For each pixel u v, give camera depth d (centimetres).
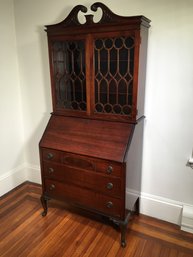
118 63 166
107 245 181
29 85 250
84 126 188
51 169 197
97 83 178
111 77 172
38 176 274
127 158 163
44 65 234
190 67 172
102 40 167
